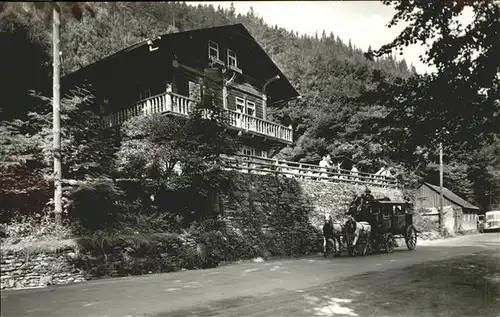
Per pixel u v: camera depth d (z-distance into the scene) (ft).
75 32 87.40
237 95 86.89
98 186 44.96
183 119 54.95
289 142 96.63
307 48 151.53
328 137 121.70
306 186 75.46
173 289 31.94
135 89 78.07
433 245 77.20
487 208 96.07
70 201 42.70
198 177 52.75
